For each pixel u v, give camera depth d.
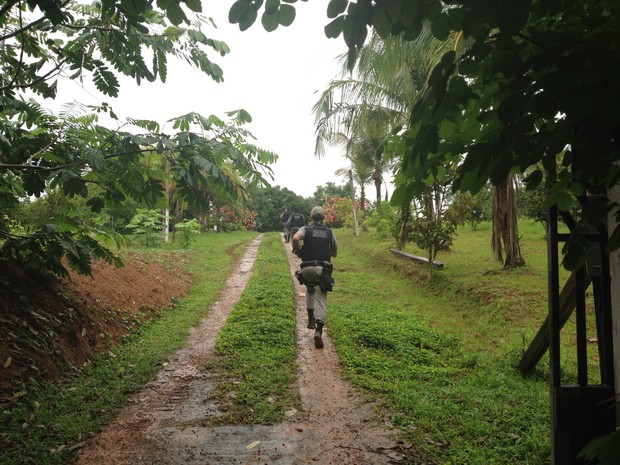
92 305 6.96
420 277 12.32
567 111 1.35
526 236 17.28
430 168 1.91
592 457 1.48
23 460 3.33
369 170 23.28
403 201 2.04
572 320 7.66
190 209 4.60
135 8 2.13
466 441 3.77
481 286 9.92
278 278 12.48
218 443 3.85
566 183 1.94
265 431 4.07
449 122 1.69
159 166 4.95
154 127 4.57
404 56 8.02
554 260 2.63
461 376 5.68
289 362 5.97
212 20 4.87
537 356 5.48
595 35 1.49
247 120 4.71
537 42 1.53
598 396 2.57
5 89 4.56
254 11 1.72
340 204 30.91
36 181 4.62
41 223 5.15
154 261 12.39
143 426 4.16
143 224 18.45
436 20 1.55
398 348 6.65
